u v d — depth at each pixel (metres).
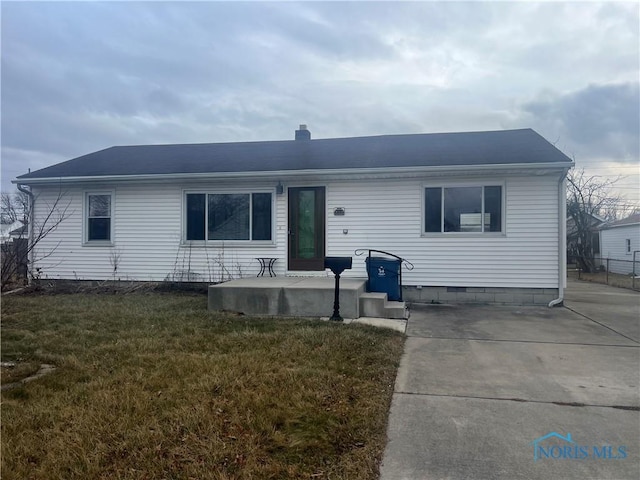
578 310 8.66
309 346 5.25
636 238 22.59
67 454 2.68
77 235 11.12
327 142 13.18
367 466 2.65
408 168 9.24
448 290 9.53
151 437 2.90
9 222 12.38
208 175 10.09
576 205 24.48
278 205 10.27
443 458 2.80
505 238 9.27
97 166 11.50
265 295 7.64
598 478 2.58
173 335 5.83
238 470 2.55
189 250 10.64
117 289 10.53
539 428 3.25
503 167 8.84
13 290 9.74
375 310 7.56
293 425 3.16
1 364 4.56
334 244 10.05
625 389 4.11
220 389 3.78
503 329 6.79
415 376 4.47
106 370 4.34
